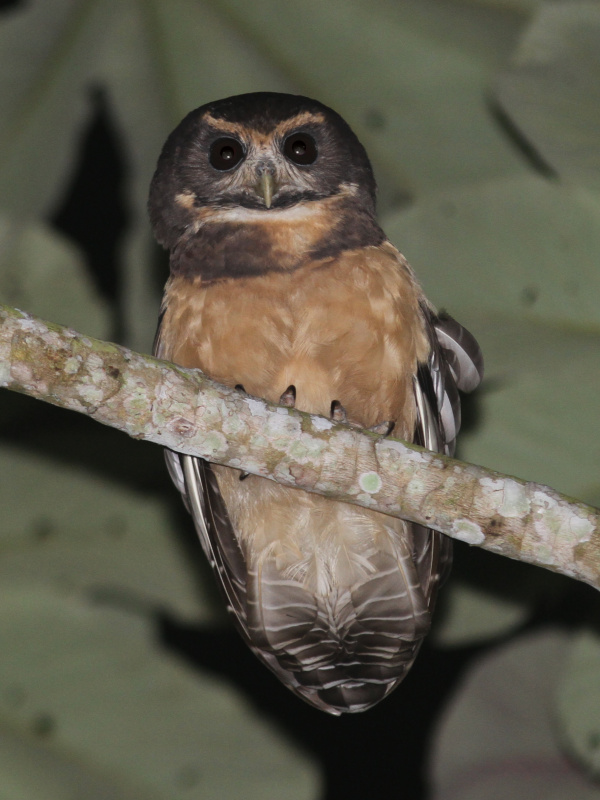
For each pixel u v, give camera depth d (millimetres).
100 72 12688
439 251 11070
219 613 12000
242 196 10312
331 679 9906
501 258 10992
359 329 9391
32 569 11664
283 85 12656
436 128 12469
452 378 10477
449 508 7824
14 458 12141
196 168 10609
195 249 9922
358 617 9828
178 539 12102
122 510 12141
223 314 9477
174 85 12672
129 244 12297
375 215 10734
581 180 10938
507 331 10961
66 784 10234
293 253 9656
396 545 9719
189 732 10461
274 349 9422
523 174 12445
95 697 10492
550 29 10867
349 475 7883
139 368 7680
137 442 12320
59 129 12961
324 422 7941
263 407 7891
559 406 10641
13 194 13039
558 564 7754
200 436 7797
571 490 10578
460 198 11062
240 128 10586
